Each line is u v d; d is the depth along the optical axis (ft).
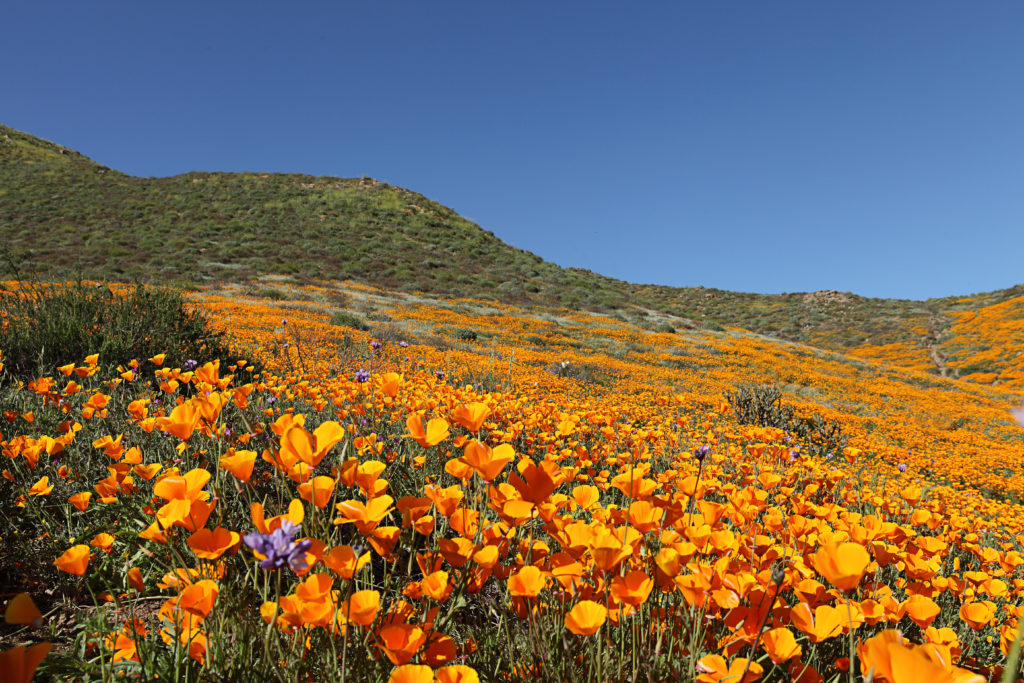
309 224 157.58
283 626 2.72
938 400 65.92
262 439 6.64
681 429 15.34
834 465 16.69
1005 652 3.78
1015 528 11.48
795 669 3.11
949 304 184.34
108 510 5.74
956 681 1.89
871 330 166.71
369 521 2.72
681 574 3.19
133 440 7.57
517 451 9.65
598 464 10.41
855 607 3.16
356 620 2.39
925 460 24.30
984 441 39.04
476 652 3.77
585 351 68.64
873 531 4.45
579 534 3.22
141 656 3.11
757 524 4.73
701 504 3.52
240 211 160.76
